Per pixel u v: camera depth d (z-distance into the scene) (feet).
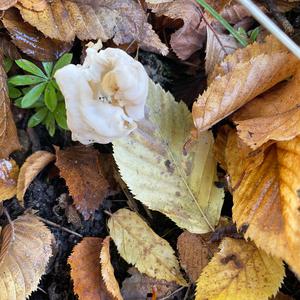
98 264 0.69
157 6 0.75
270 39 0.71
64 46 0.73
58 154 0.71
